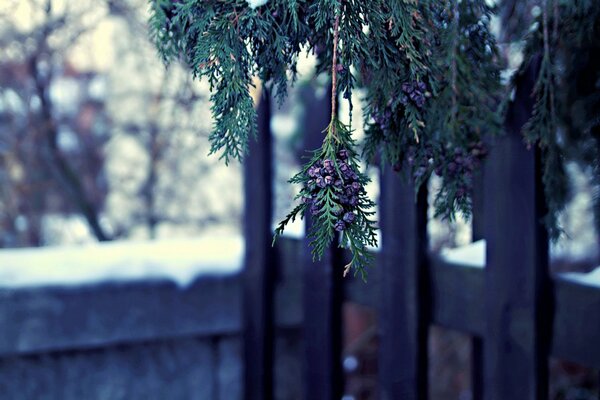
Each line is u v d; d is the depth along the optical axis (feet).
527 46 4.62
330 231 2.97
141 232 19.02
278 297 7.99
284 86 3.65
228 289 7.85
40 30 13.37
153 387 7.80
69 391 7.42
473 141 4.46
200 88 12.73
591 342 4.60
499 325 5.11
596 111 4.65
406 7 3.41
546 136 4.31
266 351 7.68
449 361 13.50
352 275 6.77
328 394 6.81
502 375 5.11
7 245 15.93
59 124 17.02
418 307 5.89
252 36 3.43
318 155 3.09
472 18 4.11
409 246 5.94
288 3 3.30
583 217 12.27
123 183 18.34
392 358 6.16
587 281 4.68
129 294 7.39
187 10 3.40
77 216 17.44
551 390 11.32
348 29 3.25
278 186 15.49
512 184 4.91
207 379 8.04
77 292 7.17
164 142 16.02
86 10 13.32
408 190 5.91
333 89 3.11
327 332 6.81
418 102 3.57
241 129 3.28
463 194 4.25
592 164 4.97
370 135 3.93
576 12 4.31
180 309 7.63
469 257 5.67
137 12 13.16
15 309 6.93
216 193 19.07
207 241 8.92
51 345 7.08
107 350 7.59
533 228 4.77
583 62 4.67
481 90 4.21
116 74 17.03
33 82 14.35
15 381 7.20
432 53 3.79
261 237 7.60
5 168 14.80
